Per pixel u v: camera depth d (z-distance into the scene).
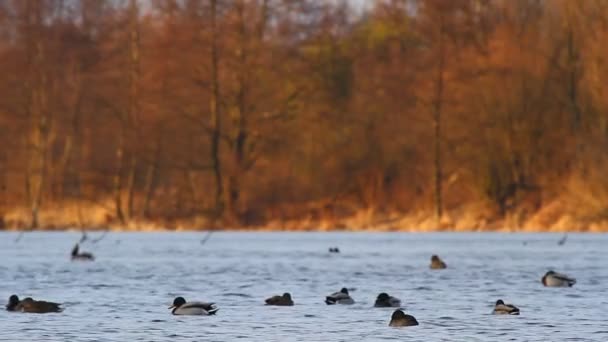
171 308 80.38
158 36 188.50
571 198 171.62
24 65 192.25
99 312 79.25
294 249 144.75
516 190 184.88
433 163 193.00
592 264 119.44
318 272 110.94
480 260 125.62
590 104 173.25
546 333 69.75
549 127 184.38
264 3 190.25
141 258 129.88
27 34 192.25
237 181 193.50
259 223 193.50
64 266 119.12
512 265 119.06
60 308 79.75
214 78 190.12
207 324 73.69
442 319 75.94
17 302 80.50
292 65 193.25
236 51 189.50
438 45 186.75
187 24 187.88
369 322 74.88
